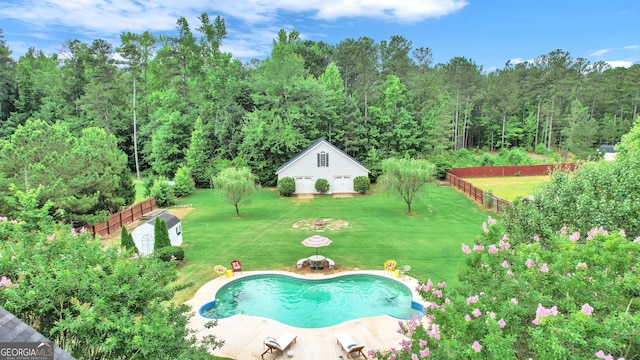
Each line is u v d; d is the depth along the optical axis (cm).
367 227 2728
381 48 7450
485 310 715
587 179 1188
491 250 819
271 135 4572
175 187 4044
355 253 2186
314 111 4847
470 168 5159
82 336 740
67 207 2202
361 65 6250
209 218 3097
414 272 1875
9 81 5419
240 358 1230
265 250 2266
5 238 1105
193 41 6269
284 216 3138
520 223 1202
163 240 2062
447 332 737
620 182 1136
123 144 5741
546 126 7388
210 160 4762
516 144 7738
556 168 1358
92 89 5238
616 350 565
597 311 643
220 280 1838
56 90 6009
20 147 2167
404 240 2402
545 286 712
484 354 627
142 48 6875
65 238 982
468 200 3609
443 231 2592
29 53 8431
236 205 3148
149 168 5619
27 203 1742
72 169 2297
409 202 3159
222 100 5328
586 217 1105
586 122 6456
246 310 1611
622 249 696
